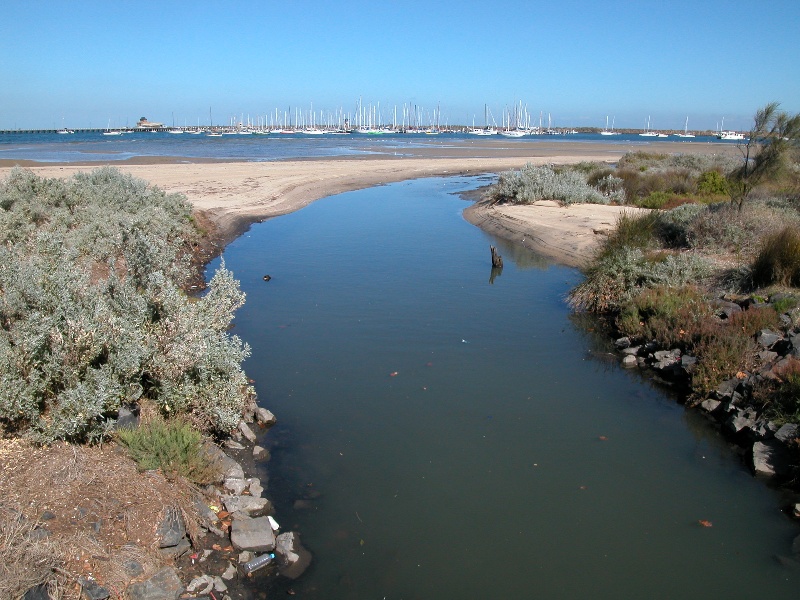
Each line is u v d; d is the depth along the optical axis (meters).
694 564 5.50
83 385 5.89
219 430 7.14
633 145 96.94
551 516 6.11
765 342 8.95
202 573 5.04
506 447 7.35
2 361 5.58
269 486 6.48
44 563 4.26
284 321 11.67
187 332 7.13
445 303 13.02
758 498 6.50
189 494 5.75
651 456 7.27
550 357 10.18
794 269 10.80
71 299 6.81
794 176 18.78
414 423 7.86
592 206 23.73
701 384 8.63
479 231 22.22
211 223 20.78
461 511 6.15
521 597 5.06
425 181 40.31
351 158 55.72
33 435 5.52
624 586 5.21
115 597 4.41
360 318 11.92
